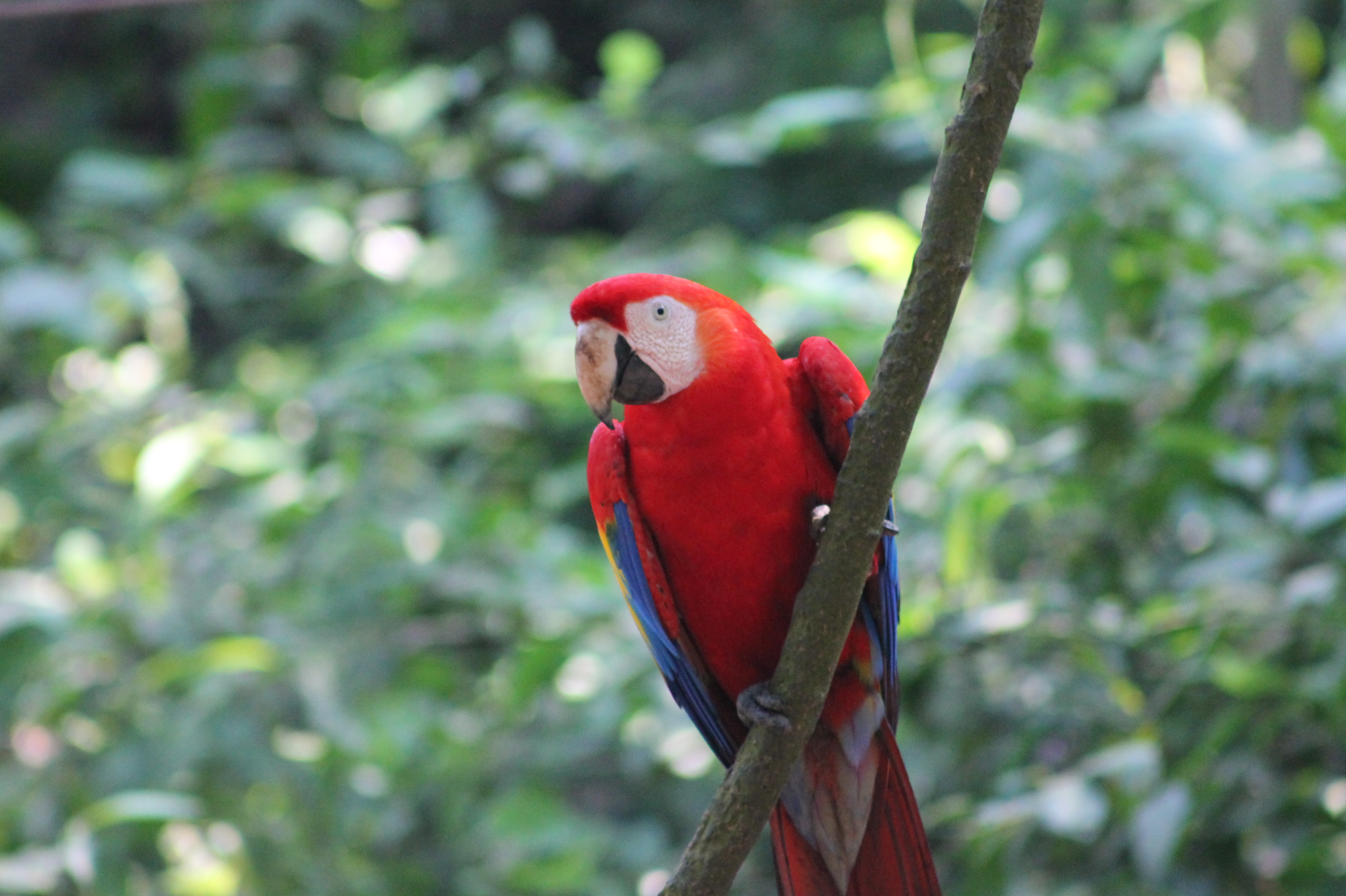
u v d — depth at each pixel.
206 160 9.49
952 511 5.55
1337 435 5.60
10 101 14.73
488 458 8.48
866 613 3.86
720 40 14.27
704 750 6.12
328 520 7.17
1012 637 5.82
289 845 6.46
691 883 3.52
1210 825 5.25
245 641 6.40
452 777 6.77
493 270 9.08
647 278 3.73
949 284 2.96
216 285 9.09
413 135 9.85
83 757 6.45
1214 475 5.68
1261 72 8.02
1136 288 6.25
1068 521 6.25
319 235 9.05
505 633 7.12
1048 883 5.44
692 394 3.67
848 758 3.93
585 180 12.05
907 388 3.05
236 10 10.51
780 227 12.37
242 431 8.00
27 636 6.23
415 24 13.88
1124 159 6.00
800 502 3.76
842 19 13.05
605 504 3.97
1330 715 5.07
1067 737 5.82
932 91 7.08
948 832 6.04
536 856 6.69
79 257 8.91
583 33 15.32
